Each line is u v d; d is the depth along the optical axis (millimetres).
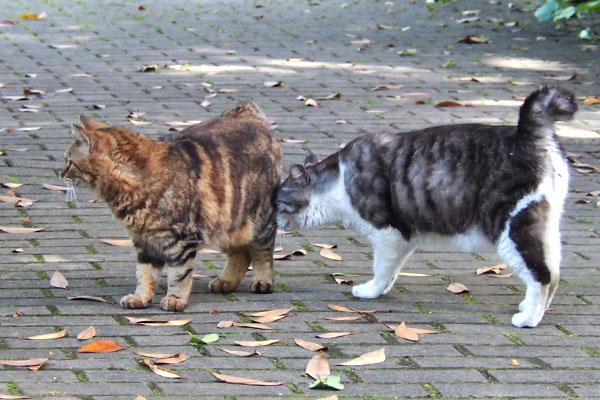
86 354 5027
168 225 5738
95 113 9766
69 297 5898
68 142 8930
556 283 5781
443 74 11609
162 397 4535
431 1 15555
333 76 11461
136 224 5758
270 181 6246
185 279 5852
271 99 10492
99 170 5668
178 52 12453
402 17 14703
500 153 5641
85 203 7758
